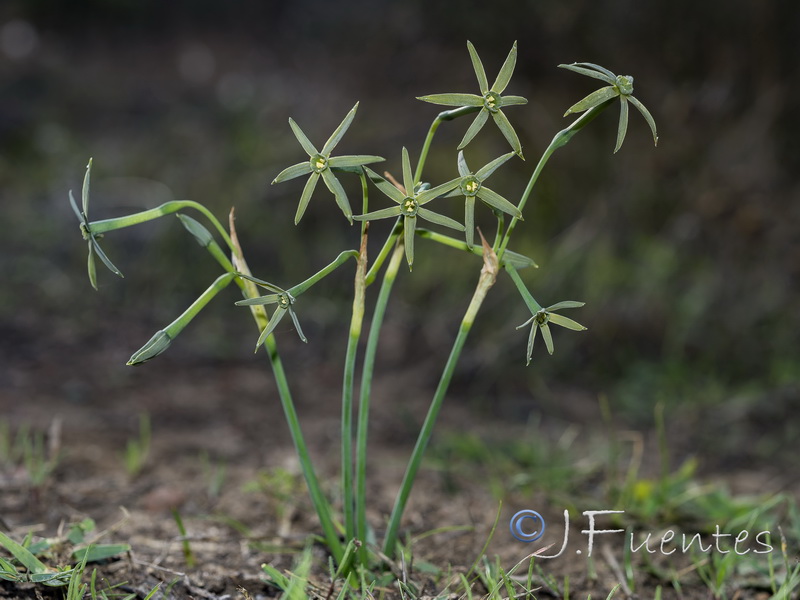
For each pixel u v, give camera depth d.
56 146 7.11
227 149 6.73
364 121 6.47
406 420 3.67
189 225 1.77
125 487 2.76
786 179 4.83
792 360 4.20
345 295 5.16
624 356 4.36
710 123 4.97
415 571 2.07
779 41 4.79
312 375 4.31
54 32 11.62
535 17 5.23
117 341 4.55
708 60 4.96
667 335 4.43
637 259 4.79
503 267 1.81
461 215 5.34
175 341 4.61
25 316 4.73
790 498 2.46
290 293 1.61
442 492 2.88
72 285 5.16
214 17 12.09
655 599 2.10
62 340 4.48
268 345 1.91
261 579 1.98
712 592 2.14
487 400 4.09
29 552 1.79
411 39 6.29
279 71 9.88
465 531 2.47
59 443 3.17
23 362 4.14
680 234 4.79
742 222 4.73
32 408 3.57
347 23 7.71
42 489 2.61
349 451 1.92
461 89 5.89
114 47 11.42
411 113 6.34
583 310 4.55
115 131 7.99
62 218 5.96
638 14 4.98
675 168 4.99
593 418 3.89
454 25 5.71
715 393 4.03
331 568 1.80
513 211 1.62
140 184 6.34
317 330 4.80
